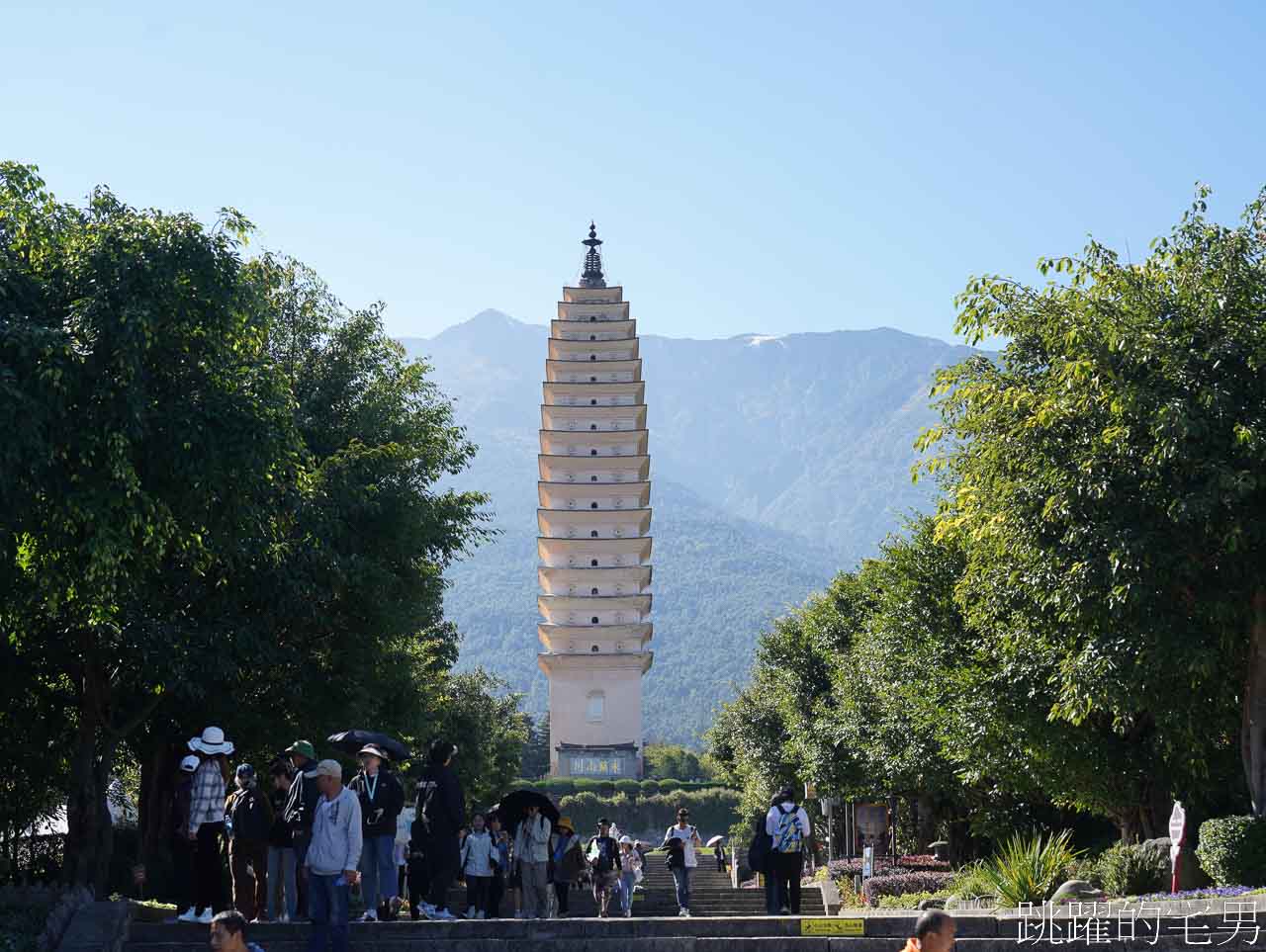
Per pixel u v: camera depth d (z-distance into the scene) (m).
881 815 47.81
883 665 36.66
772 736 64.94
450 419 33.25
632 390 110.00
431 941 15.93
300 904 17.55
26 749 26.91
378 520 28.02
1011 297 23.12
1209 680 22.30
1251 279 20.97
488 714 71.38
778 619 61.25
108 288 17.53
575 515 107.00
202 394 18.77
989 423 22.95
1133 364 20.81
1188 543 20.61
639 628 106.50
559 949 15.87
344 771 31.25
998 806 35.53
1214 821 20.77
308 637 28.06
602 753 106.44
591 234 120.69
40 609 21.44
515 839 23.11
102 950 15.99
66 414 17.11
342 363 30.47
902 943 15.96
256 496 21.25
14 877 27.80
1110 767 26.58
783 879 19.58
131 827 34.12
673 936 16.09
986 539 23.88
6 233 18.33
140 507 17.84
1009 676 26.75
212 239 18.75
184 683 23.70
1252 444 19.22
